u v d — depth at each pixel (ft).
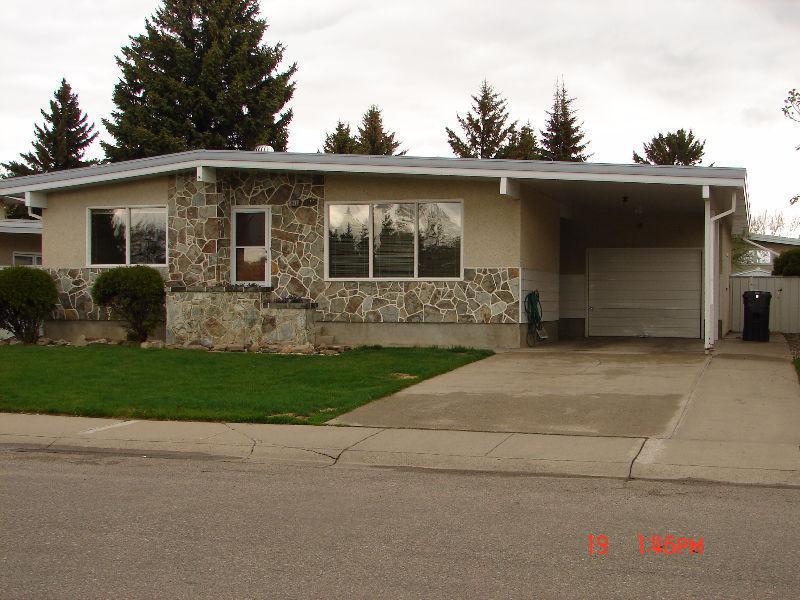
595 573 17.39
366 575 17.37
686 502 23.08
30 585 16.93
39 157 173.37
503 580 17.02
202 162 59.57
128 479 26.48
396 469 27.89
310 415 35.24
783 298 81.35
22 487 25.38
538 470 27.17
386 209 60.08
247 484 25.72
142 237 63.87
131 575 17.48
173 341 58.85
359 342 60.39
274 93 134.82
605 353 55.21
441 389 41.14
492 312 57.88
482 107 176.45
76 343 61.21
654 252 71.92
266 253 62.44
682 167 50.55
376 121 169.37
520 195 57.16
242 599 16.12
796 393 38.45
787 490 24.36
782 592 16.26
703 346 60.75
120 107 134.72
